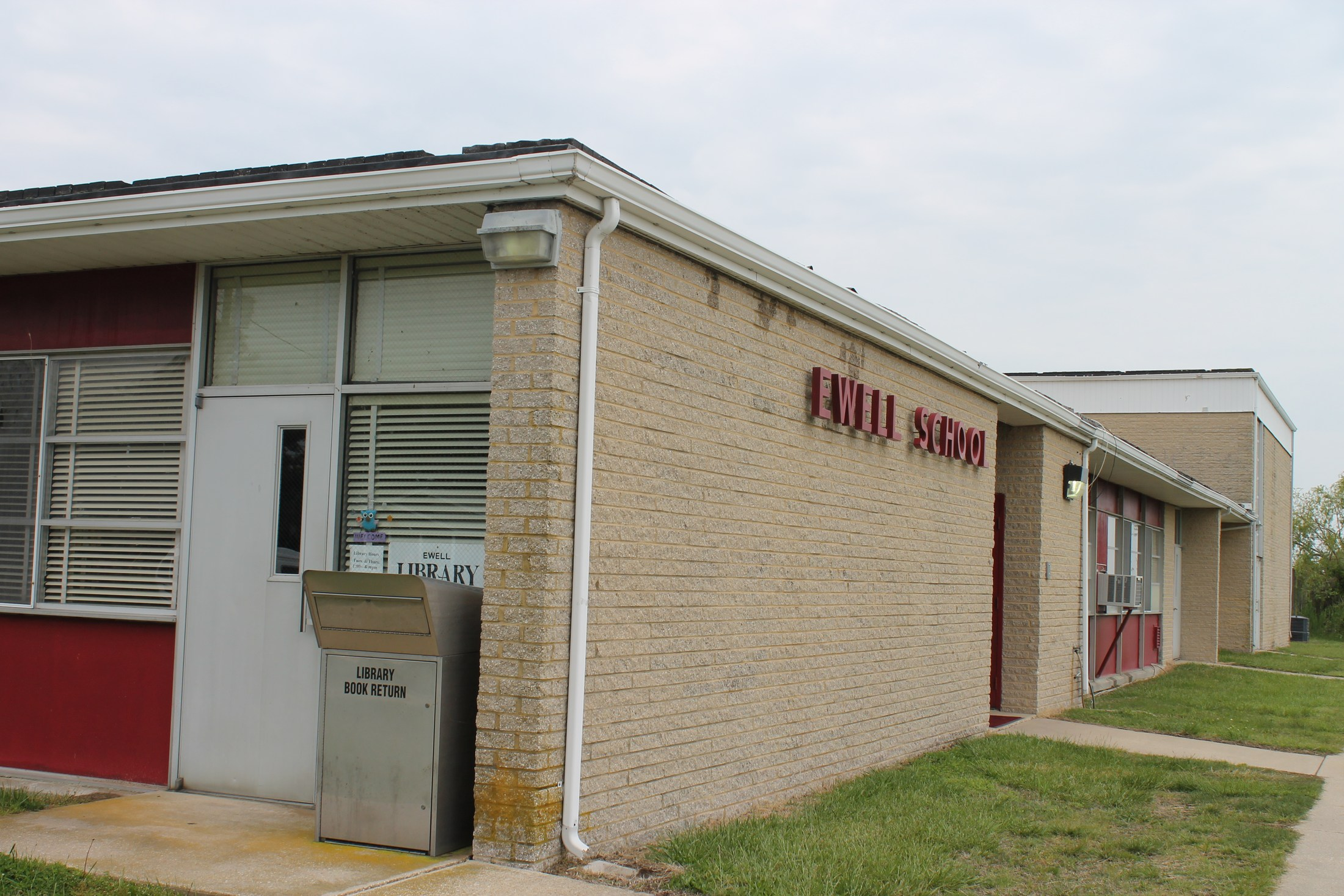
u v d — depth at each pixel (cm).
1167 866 671
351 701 625
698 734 711
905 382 1020
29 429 835
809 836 673
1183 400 2956
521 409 600
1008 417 1332
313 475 735
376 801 615
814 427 857
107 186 755
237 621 752
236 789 743
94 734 791
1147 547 2245
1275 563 3619
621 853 628
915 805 789
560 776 596
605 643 630
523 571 591
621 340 648
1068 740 1126
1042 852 694
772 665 794
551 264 599
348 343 733
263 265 770
